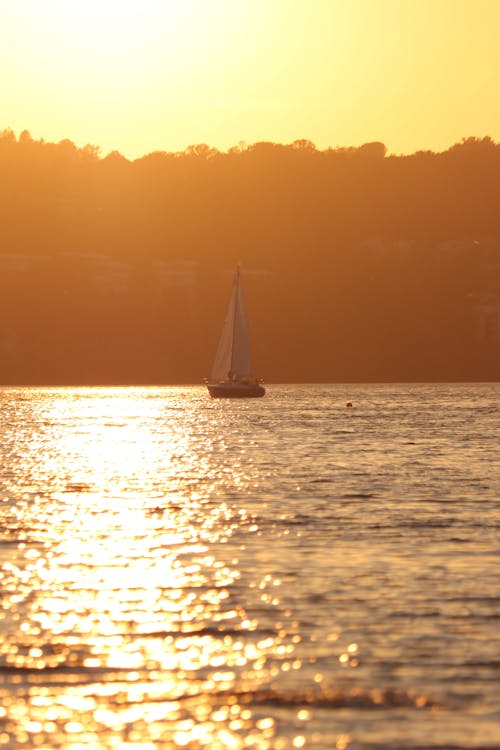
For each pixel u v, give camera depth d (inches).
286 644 3043.8
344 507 5689.0
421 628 3176.7
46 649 3002.0
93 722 2539.4
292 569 3983.8
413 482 6914.4
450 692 2694.4
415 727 2508.6
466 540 4611.2
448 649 2992.1
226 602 3481.8
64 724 2527.1
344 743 2437.3
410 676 2797.7
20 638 3095.5
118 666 2878.9
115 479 7352.4
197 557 4247.0
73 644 3048.7
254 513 5487.2
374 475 7377.0
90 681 2770.7
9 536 4776.1
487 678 2780.5
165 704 2635.3
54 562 4146.2
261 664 2888.8
